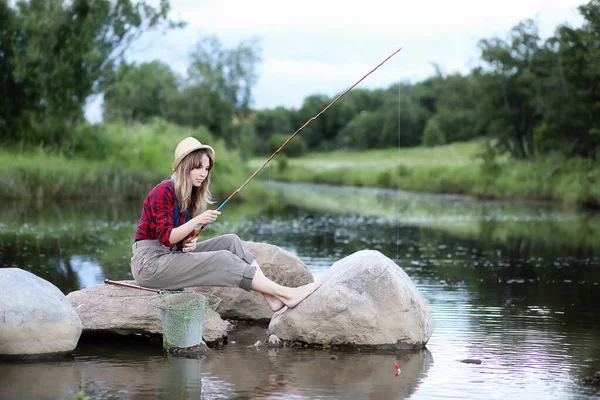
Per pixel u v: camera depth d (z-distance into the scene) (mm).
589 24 28922
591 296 8289
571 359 5680
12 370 5277
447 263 10992
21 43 28094
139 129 32750
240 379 5105
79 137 28672
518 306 7707
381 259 6266
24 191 23094
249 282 6047
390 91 65625
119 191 24594
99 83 29516
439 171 35500
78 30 28469
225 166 30859
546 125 29984
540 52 31391
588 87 28500
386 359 5676
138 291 6277
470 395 4793
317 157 61281
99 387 4887
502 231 15930
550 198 27672
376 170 41656
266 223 17469
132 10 29672
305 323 6047
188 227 5852
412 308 6031
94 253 11508
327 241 13750
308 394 4777
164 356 5723
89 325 6121
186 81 39844
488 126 33000
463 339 6305
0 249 11719
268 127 67375
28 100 27688
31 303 5641
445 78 45656
